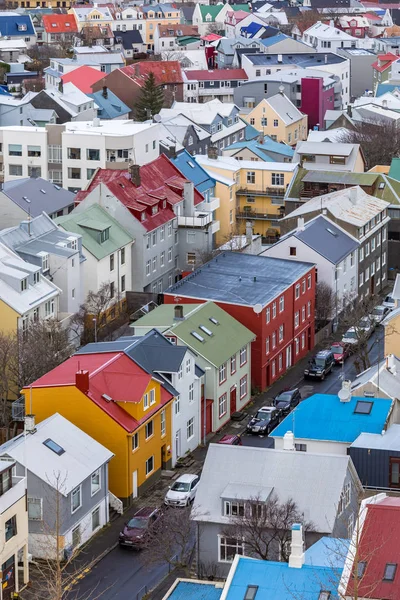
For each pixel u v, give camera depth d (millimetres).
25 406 140500
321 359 176750
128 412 139750
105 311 185875
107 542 131000
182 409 150500
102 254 189125
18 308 165750
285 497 118500
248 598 97438
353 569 90812
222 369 159500
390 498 106500
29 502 126188
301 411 137500
